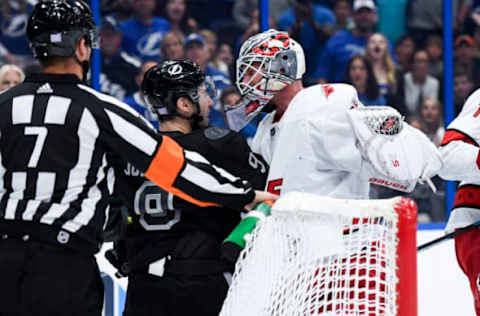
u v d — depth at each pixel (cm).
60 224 712
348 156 852
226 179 749
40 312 705
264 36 894
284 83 893
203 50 1577
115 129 730
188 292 807
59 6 746
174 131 846
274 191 867
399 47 1661
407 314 641
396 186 902
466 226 1026
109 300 1280
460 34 1689
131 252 843
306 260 687
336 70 1652
